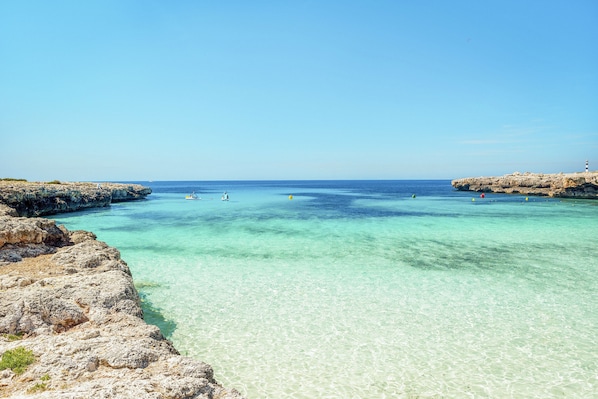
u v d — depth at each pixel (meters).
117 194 84.69
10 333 9.57
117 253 17.98
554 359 12.09
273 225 41.66
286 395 10.16
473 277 21.03
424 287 19.31
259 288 19.17
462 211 58.62
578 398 10.04
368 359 12.11
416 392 10.31
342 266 23.42
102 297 11.80
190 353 12.48
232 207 68.56
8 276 13.04
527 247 29.19
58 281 12.70
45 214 53.53
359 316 15.56
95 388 6.59
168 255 26.47
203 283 19.97
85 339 9.29
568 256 26.03
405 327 14.51
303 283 19.97
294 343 13.21
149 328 10.44
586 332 14.05
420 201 85.44
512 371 11.38
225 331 14.17
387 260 24.95
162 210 62.22
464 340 13.41
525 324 14.76
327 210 61.44
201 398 6.99
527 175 114.25
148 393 6.61
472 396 10.11
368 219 47.47
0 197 43.88
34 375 7.29
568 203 75.50
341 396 10.13
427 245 29.94
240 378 11.02
